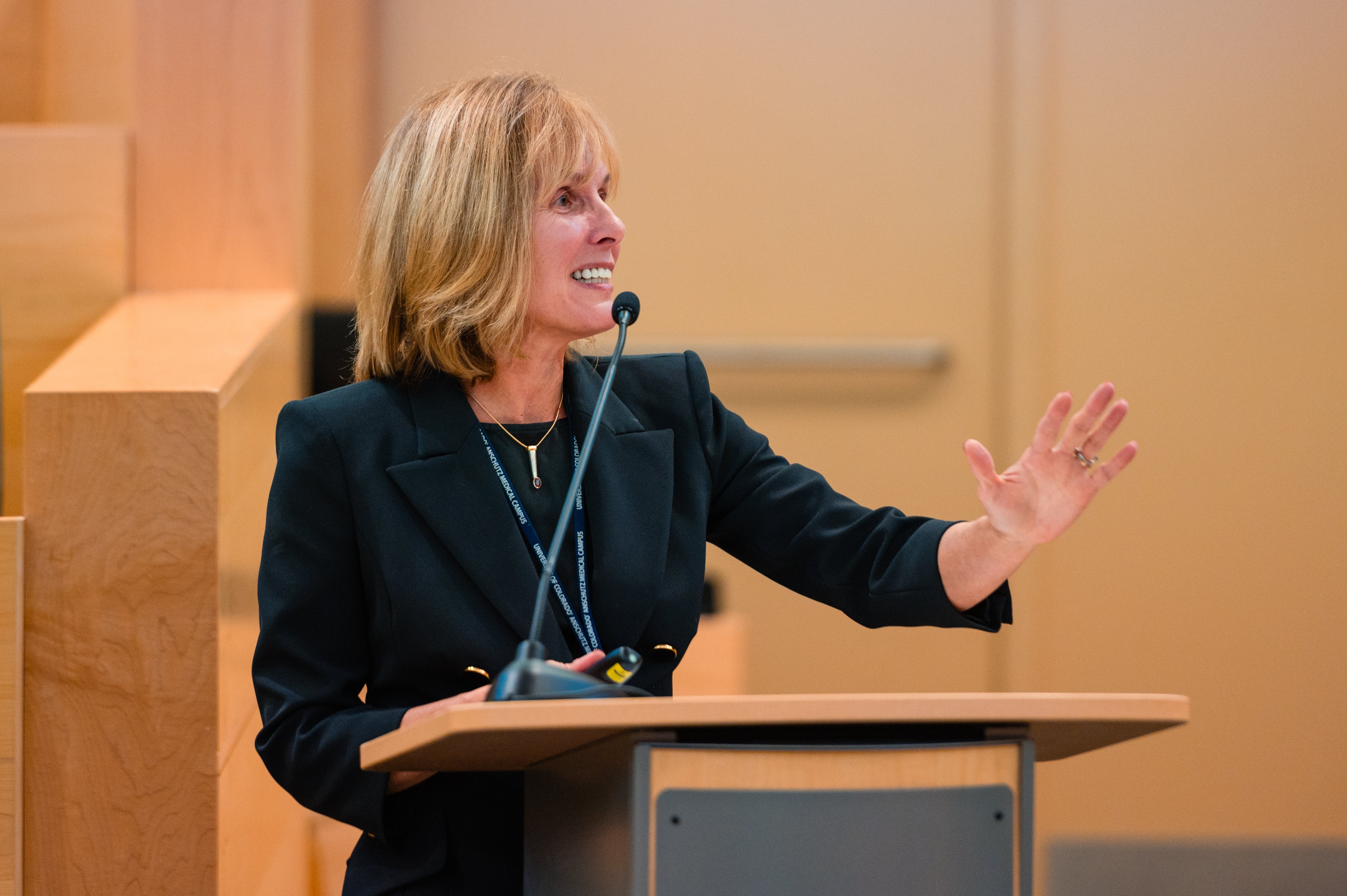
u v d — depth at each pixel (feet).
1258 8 31.04
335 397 11.96
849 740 8.97
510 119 12.14
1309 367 30.86
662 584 11.78
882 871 8.54
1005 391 31.50
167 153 23.82
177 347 18.06
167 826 14.73
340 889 21.16
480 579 11.21
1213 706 30.55
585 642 11.31
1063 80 31.32
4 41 26.02
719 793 8.36
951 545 11.11
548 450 12.25
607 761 8.71
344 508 11.50
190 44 23.98
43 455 14.79
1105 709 8.51
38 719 14.61
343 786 10.40
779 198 32.01
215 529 14.98
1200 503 30.81
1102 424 10.11
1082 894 30.17
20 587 14.56
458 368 11.93
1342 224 30.89
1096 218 31.22
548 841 10.05
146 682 14.76
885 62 31.94
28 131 22.95
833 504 12.60
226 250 23.95
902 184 31.89
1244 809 30.40
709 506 12.84
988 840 8.85
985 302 31.76
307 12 24.76
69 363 16.79
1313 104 30.96
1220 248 31.01
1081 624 30.73
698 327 31.89
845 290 31.91
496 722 7.74
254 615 17.83
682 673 27.37
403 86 31.50
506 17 31.71
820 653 31.19
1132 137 31.19
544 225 12.02
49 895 14.53
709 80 32.01
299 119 24.11
